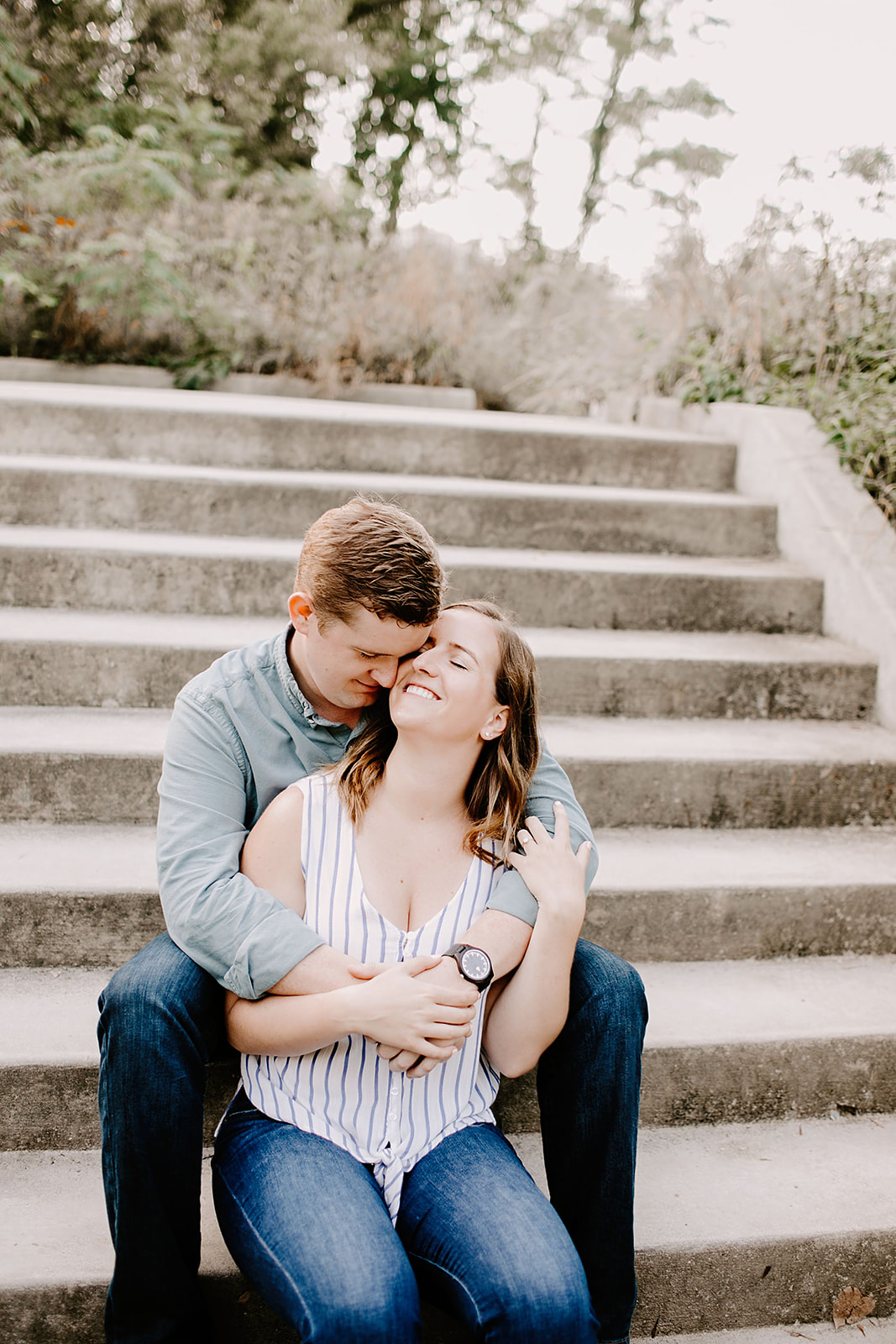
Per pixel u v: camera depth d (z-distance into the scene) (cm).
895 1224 184
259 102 968
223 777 169
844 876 242
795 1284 183
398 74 1155
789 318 448
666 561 342
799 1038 208
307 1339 129
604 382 529
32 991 203
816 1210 186
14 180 559
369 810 165
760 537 359
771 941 239
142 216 569
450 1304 143
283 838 163
